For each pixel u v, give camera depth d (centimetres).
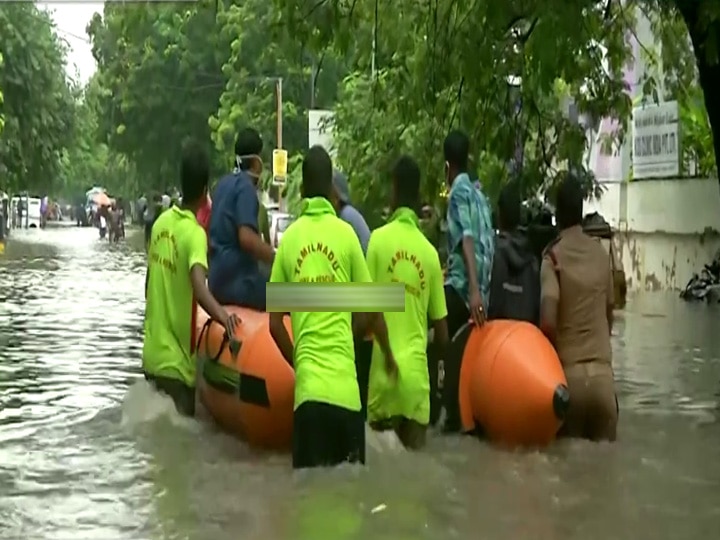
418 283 850
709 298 2305
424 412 855
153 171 5647
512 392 863
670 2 1387
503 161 1444
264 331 850
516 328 898
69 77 5584
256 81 4453
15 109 4481
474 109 1395
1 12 4362
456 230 924
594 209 2981
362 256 794
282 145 4394
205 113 5350
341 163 2164
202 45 5269
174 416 938
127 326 1745
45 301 2191
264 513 702
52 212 10069
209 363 902
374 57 1477
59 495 745
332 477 768
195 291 875
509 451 874
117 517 695
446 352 922
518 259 942
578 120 1959
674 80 1945
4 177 4525
